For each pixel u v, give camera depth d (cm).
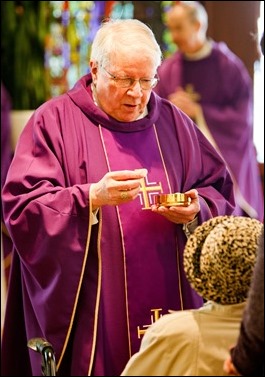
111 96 385
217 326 259
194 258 262
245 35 709
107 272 389
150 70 379
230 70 697
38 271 382
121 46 375
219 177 418
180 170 406
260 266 242
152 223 392
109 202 363
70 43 696
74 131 393
